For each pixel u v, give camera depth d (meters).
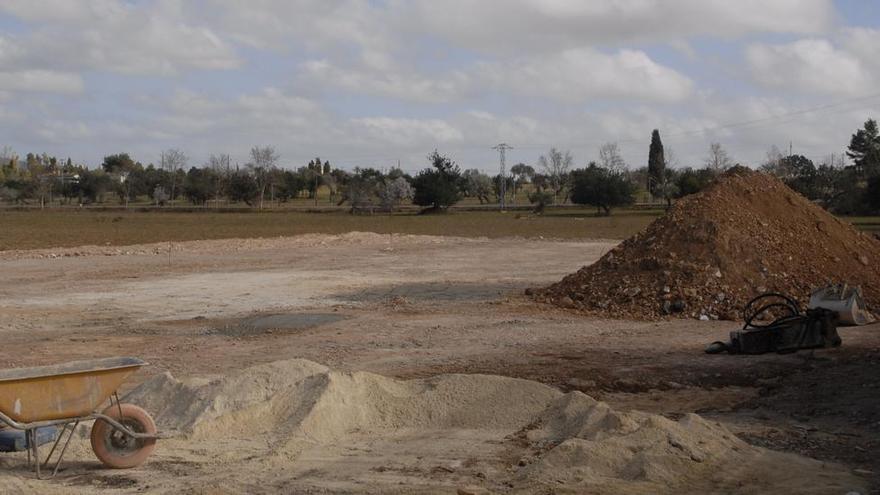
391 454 8.34
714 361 13.77
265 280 27.27
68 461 8.24
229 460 8.18
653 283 20.02
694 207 21.94
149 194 139.62
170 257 36.03
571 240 48.66
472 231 59.62
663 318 18.77
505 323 18.00
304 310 20.36
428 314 19.50
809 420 10.06
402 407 9.60
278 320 18.69
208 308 20.92
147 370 13.34
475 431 9.12
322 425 9.01
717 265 20.09
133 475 7.80
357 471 7.82
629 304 19.59
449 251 40.25
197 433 8.84
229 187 125.19
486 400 9.62
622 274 20.73
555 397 9.56
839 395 11.27
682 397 11.44
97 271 30.02
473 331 17.02
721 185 22.73
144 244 43.56
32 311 20.33
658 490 7.12
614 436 8.30
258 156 126.25
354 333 16.89
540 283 26.22
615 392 11.81
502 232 58.09
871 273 20.86
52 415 7.62
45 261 33.75
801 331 14.34
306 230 60.81
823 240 21.58
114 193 153.25
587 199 96.00
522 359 14.03
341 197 129.38
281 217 86.62
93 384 7.77
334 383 9.54
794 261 20.55
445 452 8.37
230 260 34.75
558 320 18.45
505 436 8.88
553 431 8.90
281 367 10.02
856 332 16.20
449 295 23.23
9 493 7.12
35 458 7.67
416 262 34.22
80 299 22.61
